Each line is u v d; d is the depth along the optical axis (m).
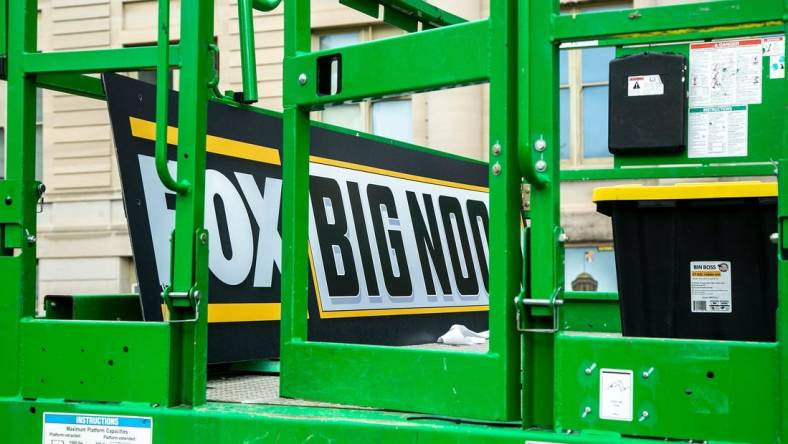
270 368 2.93
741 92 1.84
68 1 15.87
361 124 13.96
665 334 2.11
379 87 2.05
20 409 2.15
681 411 1.62
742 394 1.58
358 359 2.03
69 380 2.13
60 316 2.66
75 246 15.56
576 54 12.70
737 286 2.05
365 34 14.07
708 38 1.89
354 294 3.31
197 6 2.08
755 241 2.04
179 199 2.07
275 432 1.91
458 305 3.96
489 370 1.81
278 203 3.11
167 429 2.01
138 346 2.07
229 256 2.87
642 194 2.10
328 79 2.16
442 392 1.88
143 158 2.64
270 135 3.12
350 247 3.35
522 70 1.77
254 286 2.95
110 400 2.09
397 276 3.58
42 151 15.84
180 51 2.10
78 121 15.64
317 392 2.08
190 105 2.07
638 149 1.89
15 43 2.22
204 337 2.07
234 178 2.93
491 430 1.75
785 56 1.57
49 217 15.77
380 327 3.42
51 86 2.50
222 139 2.90
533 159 1.77
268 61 12.62
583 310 3.59
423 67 1.97
